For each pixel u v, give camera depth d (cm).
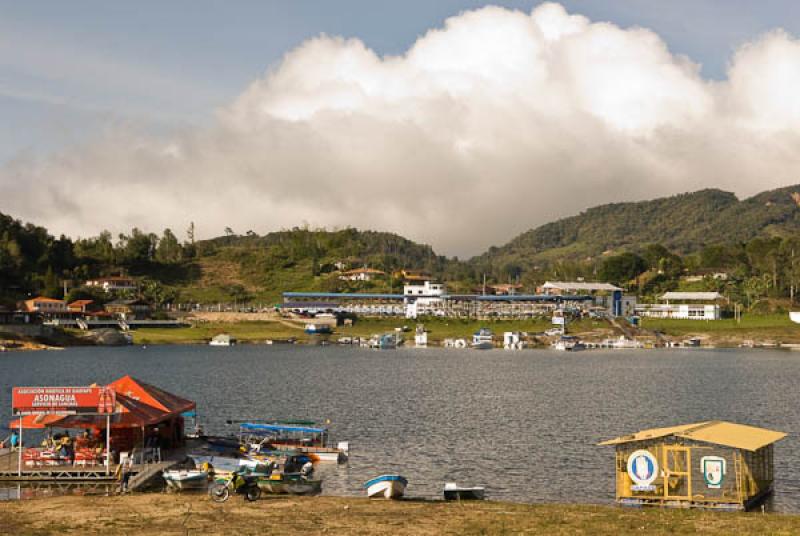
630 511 4909
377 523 4394
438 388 14888
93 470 6016
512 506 5069
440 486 6600
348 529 4234
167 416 6906
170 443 7288
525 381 16450
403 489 5666
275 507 4884
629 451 5562
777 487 6312
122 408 6531
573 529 4281
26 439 8369
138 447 6619
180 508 4812
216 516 4566
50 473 5975
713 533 4209
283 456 7312
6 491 5694
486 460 7706
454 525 4369
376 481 5594
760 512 5203
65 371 18288
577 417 10806
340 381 16362
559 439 8931
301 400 12850
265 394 13800
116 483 5881
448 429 9688
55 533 4109
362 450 8238
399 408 11812
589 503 6053
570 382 16175
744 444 5378
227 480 5422
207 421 10475
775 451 7956
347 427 9856
